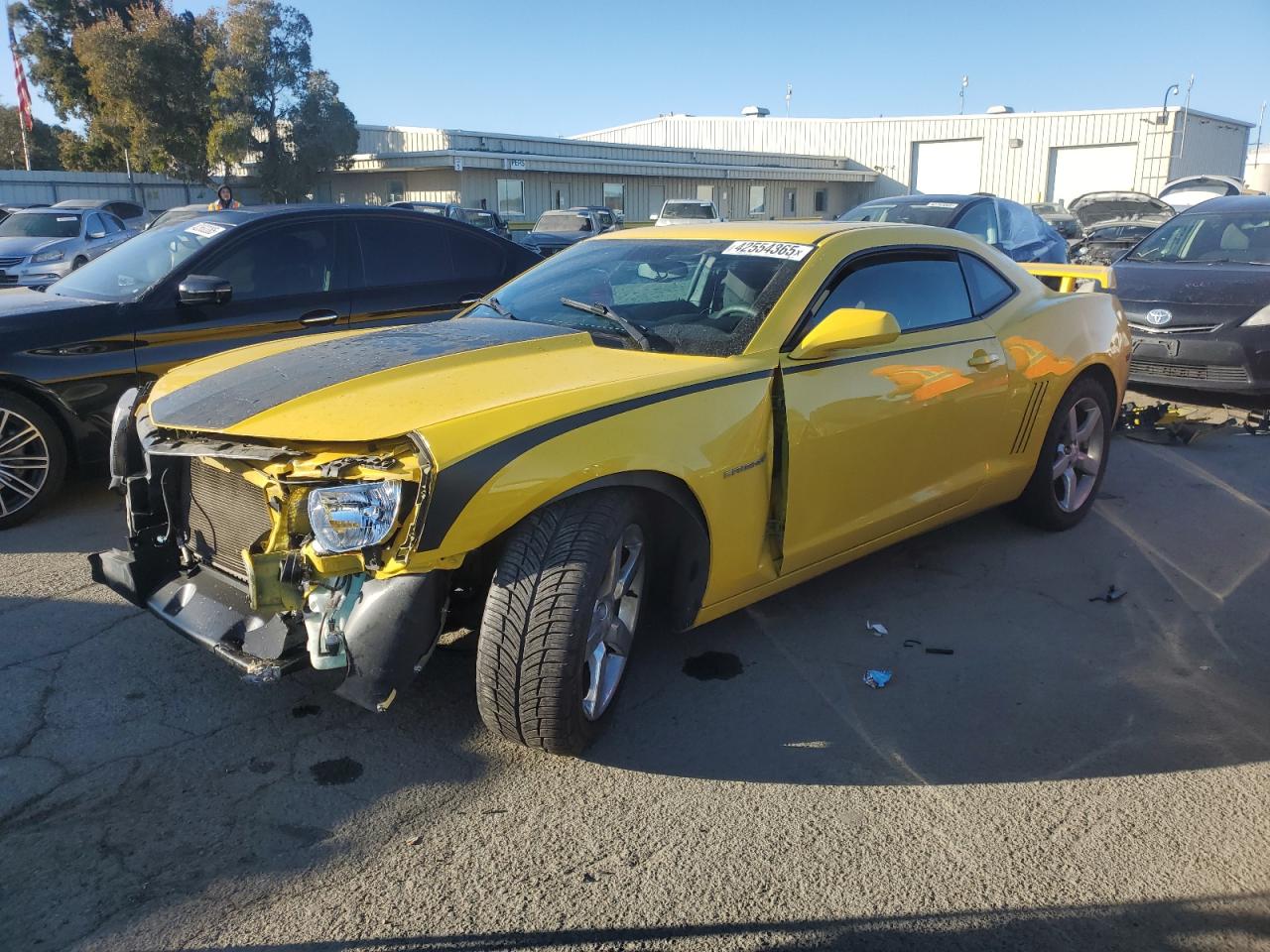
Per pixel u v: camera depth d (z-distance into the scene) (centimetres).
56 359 512
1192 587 449
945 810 286
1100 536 513
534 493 273
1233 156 4394
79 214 1792
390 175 3547
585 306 389
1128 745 321
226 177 3509
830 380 363
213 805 281
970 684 360
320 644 270
